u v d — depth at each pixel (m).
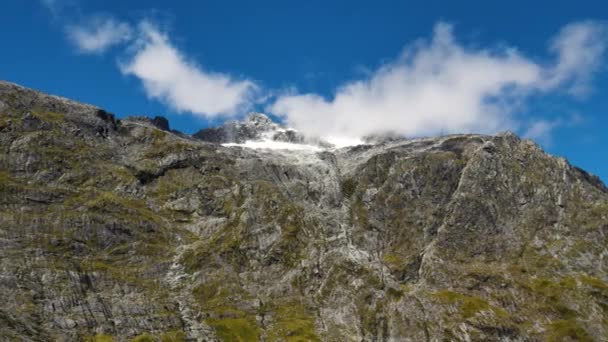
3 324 187.00
